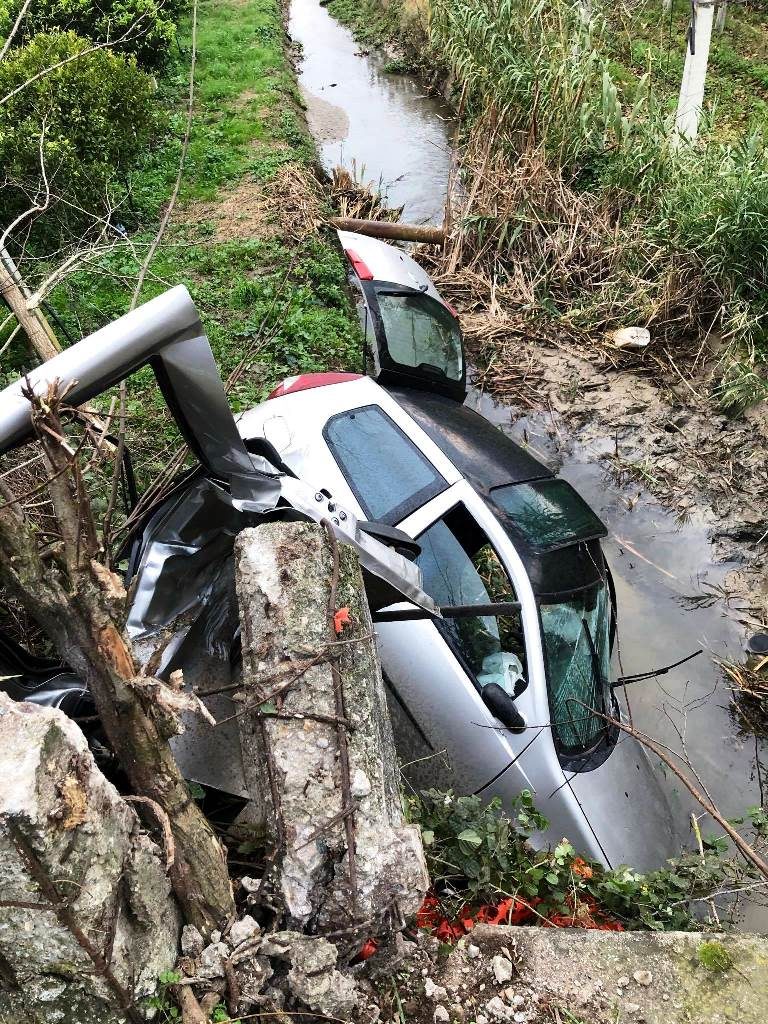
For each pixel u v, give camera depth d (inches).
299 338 252.2
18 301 165.9
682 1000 88.4
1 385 197.8
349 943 80.0
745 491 231.5
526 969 91.4
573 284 302.2
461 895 104.2
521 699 142.9
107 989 67.4
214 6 595.5
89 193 265.9
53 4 349.1
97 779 65.6
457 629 151.1
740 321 262.4
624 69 465.1
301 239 303.3
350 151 430.3
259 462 133.4
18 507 69.7
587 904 114.3
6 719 62.0
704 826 160.4
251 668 89.6
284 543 96.6
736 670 186.7
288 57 545.6
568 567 158.2
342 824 80.5
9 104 254.2
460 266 316.5
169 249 292.4
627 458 243.0
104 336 98.0
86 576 67.7
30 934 63.4
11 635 124.4
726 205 277.6
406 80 527.8
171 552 119.3
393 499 158.7
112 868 66.8
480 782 139.6
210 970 76.0
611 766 147.2
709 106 434.6
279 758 84.0
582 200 323.0
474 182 327.9
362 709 87.8
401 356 205.0
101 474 170.9
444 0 467.5
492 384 267.6
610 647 163.0
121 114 282.0
